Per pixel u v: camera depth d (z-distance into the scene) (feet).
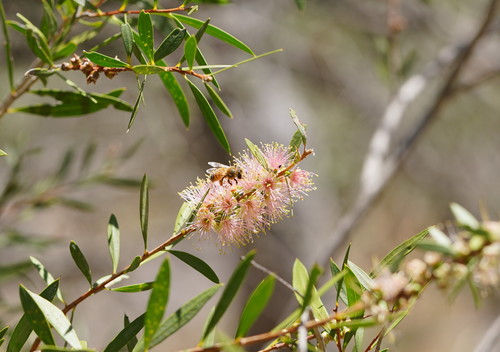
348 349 3.55
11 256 4.58
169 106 5.57
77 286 6.63
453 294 2.08
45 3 2.39
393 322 2.21
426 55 5.85
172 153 6.05
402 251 2.18
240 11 5.50
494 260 2.06
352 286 2.20
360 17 5.64
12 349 2.20
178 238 2.27
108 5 2.84
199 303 2.13
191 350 2.10
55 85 4.29
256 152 2.26
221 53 5.34
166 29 2.48
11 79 2.43
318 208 5.34
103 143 6.46
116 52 3.78
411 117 6.32
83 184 3.00
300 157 2.25
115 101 2.45
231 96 5.32
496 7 3.31
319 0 5.58
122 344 2.19
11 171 2.95
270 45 5.84
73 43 2.40
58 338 3.06
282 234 4.99
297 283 2.23
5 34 2.40
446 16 5.42
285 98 5.71
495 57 5.20
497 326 2.72
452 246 2.06
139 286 2.25
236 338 2.09
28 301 2.16
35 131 6.09
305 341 2.07
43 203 2.96
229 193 2.26
